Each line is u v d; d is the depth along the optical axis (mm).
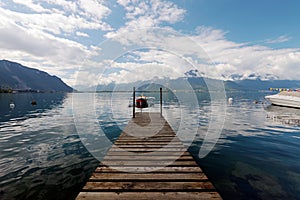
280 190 3979
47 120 13320
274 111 17719
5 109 21453
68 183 4309
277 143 7188
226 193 3898
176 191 3146
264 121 12234
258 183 4262
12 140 7902
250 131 9273
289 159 5598
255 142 7355
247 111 17844
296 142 7297
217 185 4203
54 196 3822
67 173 4805
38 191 3984
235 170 4914
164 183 3410
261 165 5195
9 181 4375
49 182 4344
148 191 3148
